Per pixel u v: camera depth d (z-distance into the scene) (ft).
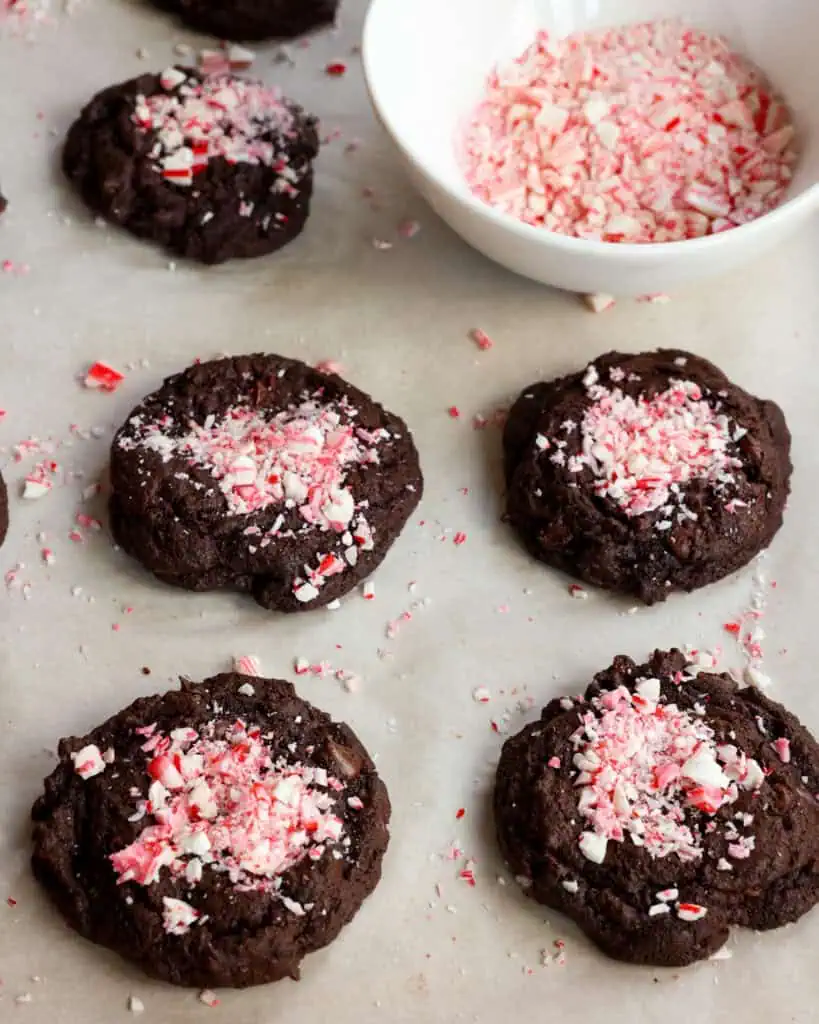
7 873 1.24
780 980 1.23
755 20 1.49
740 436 1.36
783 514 1.40
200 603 1.35
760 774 1.24
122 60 1.61
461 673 1.33
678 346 1.49
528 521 1.37
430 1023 1.21
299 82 1.61
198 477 1.33
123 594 1.35
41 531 1.38
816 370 1.48
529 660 1.34
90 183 1.51
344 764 1.25
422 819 1.28
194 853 1.20
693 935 1.21
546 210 1.42
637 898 1.21
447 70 1.46
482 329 1.49
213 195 1.49
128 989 1.21
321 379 1.39
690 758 1.24
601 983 1.23
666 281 1.36
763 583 1.38
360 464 1.36
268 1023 1.20
